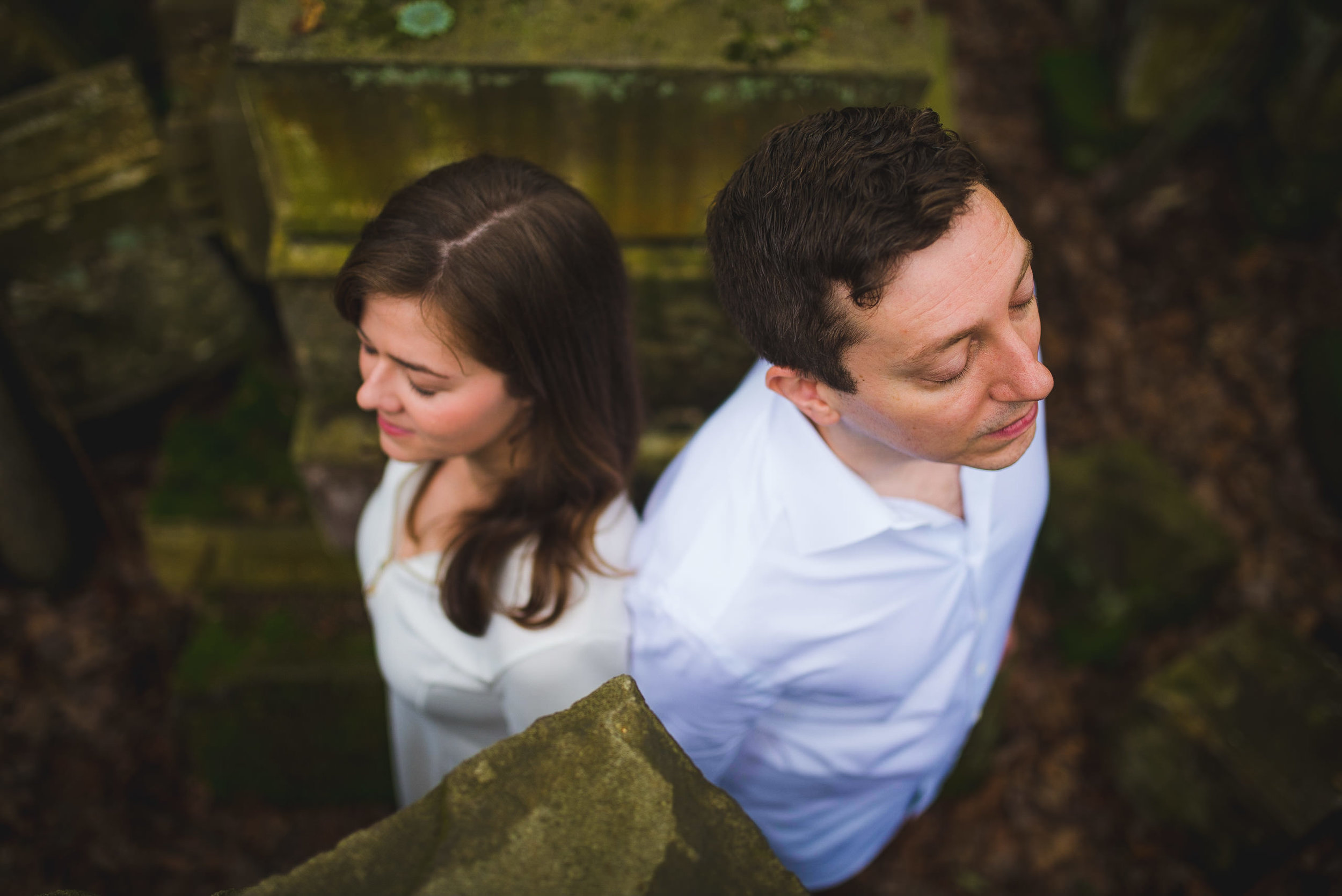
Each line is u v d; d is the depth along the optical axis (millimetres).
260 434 2600
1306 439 3309
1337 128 3582
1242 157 3941
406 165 1510
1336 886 2102
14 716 2627
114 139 2443
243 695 2281
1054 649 2797
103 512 2986
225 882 2418
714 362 1827
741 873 570
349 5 1430
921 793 1614
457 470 1308
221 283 2820
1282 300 3682
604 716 625
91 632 2789
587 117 1457
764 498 1084
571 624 1179
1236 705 2318
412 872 554
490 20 1427
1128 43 4086
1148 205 3973
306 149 1480
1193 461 3299
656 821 581
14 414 2520
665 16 1450
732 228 861
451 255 988
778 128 832
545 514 1215
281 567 2439
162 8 2039
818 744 1300
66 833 2453
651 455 1886
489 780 595
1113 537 2760
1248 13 3740
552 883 553
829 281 771
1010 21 4855
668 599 1118
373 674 2293
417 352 1030
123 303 2693
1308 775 2195
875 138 769
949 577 1141
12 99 2320
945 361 773
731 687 1140
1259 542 3111
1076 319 3650
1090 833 2482
